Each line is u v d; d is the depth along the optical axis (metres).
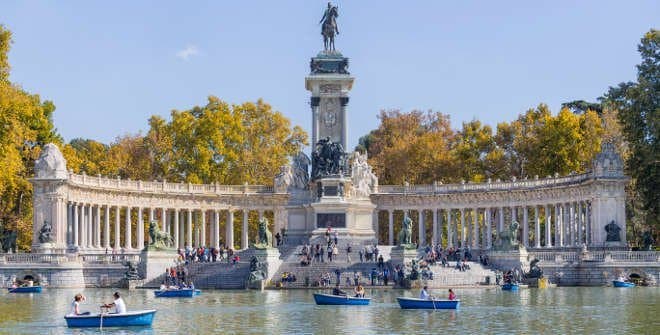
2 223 139.38
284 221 156.75
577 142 156.62
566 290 106.00
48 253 118.50
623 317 73.62
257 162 173.88
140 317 68.38
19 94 135.50
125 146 174.38
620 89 132.88
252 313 77.81
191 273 116.12
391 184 177.12
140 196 148.25
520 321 71.44
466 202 154.12
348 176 146.38
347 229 143.38
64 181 128.88
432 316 75.12
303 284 113.56
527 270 117.44
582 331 65.06
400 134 191.00
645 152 122.81
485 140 168.88
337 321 71.62
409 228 120.81
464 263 117.94
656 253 115.12
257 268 112.25
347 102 151.88
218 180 170.62
